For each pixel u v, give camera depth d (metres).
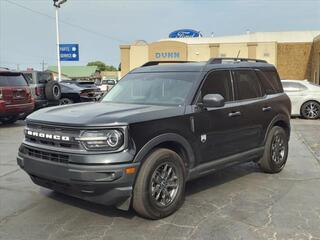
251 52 36.06
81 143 4.46
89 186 4.42
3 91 12.92
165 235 4.41
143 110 4.91
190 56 37.69
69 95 18.75
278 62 36.22
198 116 5.34
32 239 4.34
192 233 4.46
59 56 29.36
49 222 4.80
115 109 5.04
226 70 6.09
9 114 13.34
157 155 4.73
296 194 5.82
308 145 9.83
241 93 6.28
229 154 5.96
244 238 4.32
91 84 21.83
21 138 11.37
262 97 6.75
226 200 5.55
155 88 5.78
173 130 4.98
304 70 35.78
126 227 4.63
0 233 4.49
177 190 5.03
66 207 5.28
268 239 4.29
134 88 6.01
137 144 4.55
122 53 39.12
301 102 15.75
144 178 4.61
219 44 36.81
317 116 15.68
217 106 5.24
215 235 4.40
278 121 7.11
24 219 4.90
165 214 4.88
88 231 4.53
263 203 5.43
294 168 7.43
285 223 4.72
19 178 6.78
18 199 5.64
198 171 5.43
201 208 5.23
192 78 5.63
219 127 5.68
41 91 16.23
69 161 4.50
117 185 4.43
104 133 4.43
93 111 4.94
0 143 10.52
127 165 4.43
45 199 5.60
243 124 6.16
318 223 4.72
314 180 6.60
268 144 6.77
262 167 6.93
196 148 5.33
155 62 6.77
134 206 4.69
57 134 4.66
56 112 5.12
